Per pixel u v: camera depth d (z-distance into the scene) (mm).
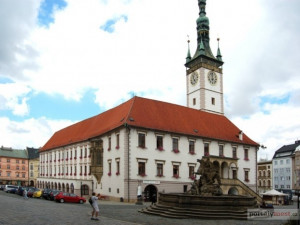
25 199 45281
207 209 28641
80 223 22016
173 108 63500
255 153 68562
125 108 58344
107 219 25406
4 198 43875
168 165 54875
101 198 55094
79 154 66938
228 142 64062
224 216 27625
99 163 57875
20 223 20344
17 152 127062
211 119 69000
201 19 81062
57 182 68250
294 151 106562
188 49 81188
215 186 34906
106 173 56094
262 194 58656
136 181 50656
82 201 45656
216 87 77562
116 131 54062
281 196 58906
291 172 105938
